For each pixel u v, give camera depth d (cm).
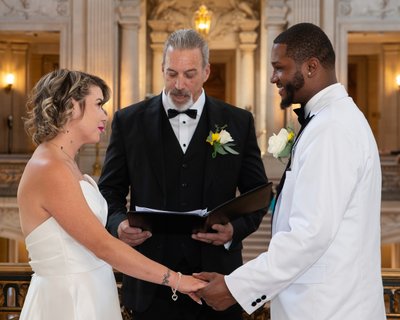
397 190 1652
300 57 298
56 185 289
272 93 1733
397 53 2161
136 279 359
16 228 1602
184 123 368
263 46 1878
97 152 1586
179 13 1967
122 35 1752
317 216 274
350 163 279
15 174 1652
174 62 351
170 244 361
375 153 294
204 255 357
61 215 289
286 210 296
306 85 300
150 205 361
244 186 375
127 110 378
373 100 2314
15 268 400
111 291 315
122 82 1752
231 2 1978
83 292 299
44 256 297
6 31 1730
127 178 374
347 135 282
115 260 294
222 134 353
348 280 283
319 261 285
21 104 2195
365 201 288
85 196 304
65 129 301
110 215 357
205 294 299
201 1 1970
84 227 289
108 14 1703
